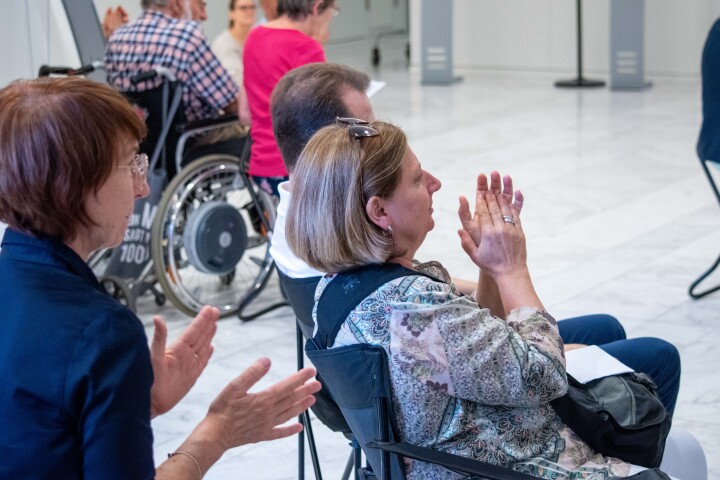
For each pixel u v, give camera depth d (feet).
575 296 16.07
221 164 15.98
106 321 4.73
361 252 6.25
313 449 9.01
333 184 6.25
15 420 4.74
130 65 16.03
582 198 21.91
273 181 15.14
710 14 35.27
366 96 9.12
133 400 4.70
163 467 5.29
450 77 38.22
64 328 4.70
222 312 16.14
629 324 14.82
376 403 6.18
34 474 4.73
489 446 6.22
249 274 18.20
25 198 4.82
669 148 26.04
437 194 22.81
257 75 14.79
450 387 6.07
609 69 35.96
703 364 13.26
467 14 39.99
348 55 46.78
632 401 6.83
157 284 17.57
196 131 15.96
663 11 35.91
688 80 35.86
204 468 5.41
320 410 7.50
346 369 6.25
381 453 6.23
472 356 6.04
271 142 14.89
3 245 5.04
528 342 6.27
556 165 24.91
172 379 5.75
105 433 4.62
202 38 15.88
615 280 16.72
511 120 30.86
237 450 11.72
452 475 6.33
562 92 35.29
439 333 6.06
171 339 15.17
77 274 4.97
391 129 6.48
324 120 8.84
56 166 4.79
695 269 17.03
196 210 15.69
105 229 5.08
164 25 15.90
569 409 6.43
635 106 31.96
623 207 21.07
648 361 8.27
